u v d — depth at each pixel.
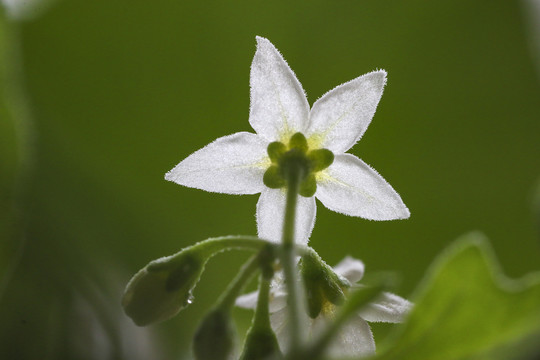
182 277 0.07
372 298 0.06
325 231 0.09
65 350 0.09
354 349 0.07
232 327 0.07
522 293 0.06
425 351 0.06
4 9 0.09
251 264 0.07
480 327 0.06
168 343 0.09
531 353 0.06
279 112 0.07
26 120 0.09
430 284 0.06
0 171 0.08
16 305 0.09
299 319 0.07
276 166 0.07
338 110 0.07
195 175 0.07
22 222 0.09
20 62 0.09
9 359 0.09
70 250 0.09
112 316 0.09
